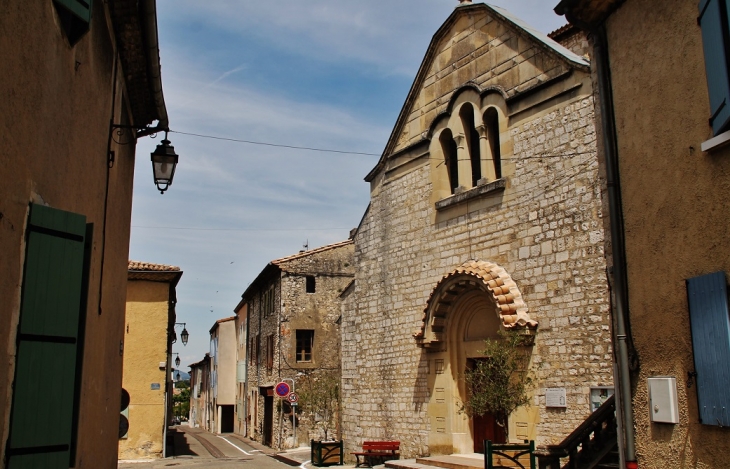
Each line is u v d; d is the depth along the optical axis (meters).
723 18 6.31
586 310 14.49
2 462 5.29
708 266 6.92
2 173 5.10
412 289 19.88
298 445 33.97
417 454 18.80
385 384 20.52
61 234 6.20
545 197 15.85
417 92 20.66
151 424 27.73
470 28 18.83
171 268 28.80
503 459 14.84
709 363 6.71
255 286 43.25
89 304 8.34
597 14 9.09
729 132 6.51
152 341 28.28
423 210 19.81
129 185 13.34
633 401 8.20
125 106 12.12
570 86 15.62
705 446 6.81
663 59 7.85
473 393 15.97
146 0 9.20
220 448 36.56
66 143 7.00
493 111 17.86
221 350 56.91
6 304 5.30
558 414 14.68
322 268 36.41
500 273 16.42
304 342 35.44
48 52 6.16
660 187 7.80
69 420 6.34
